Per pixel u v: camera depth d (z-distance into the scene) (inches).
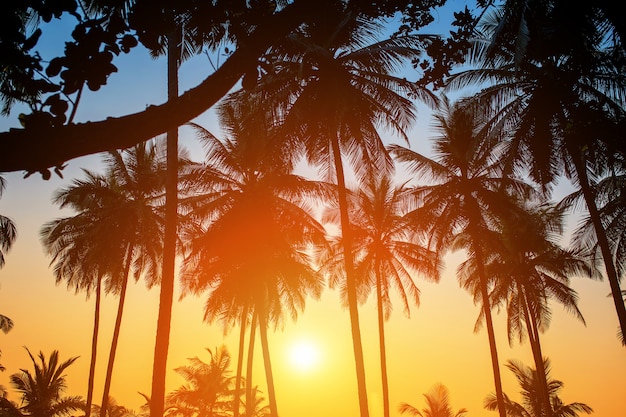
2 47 162.9
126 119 127.9
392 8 252.8
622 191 952.3
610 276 782.5
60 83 167.5
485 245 1182.3
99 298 1151.0
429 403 1707.7
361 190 1264.8
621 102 730.8
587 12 390.6
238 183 1099.3
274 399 1057.5
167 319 617.3
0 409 1315.2
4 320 1270.9
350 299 783.1
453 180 1093.1
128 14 181.3
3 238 1002.1
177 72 625.9
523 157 839.7
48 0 167.5
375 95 832.9
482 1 327.3
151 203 1194.6
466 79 840.9
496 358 994.1
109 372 1063.0
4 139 119.9
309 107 788.0
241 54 141.2
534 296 1347.2
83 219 1152.8
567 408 1525.6
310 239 1111.0
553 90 736.3
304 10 149.8
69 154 123.6
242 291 1120.8
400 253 1299.2
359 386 748.0
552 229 1240.2
